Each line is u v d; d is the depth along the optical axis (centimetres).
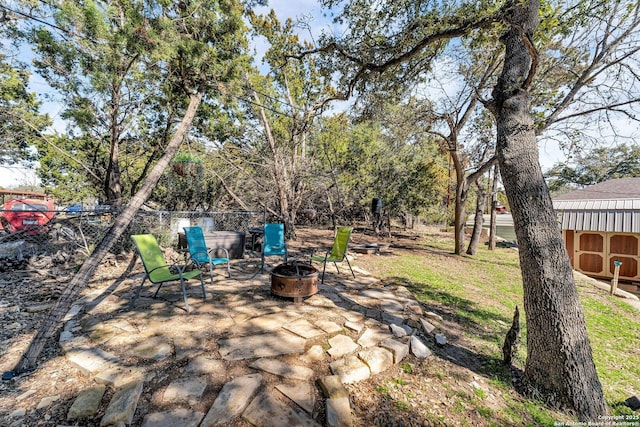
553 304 241
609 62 610
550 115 661
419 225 1800
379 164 1276
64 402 193
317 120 1185
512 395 246
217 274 532
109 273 538
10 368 236
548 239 248
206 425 173
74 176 1046
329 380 217
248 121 1120
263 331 298
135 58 498
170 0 414
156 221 760
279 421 180
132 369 225
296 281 383
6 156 805
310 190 1328
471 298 502
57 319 249
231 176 1214
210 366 232
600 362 333
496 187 1141
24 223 872
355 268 652
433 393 231
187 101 758
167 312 342
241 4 523
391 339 292
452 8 378
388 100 582
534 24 281
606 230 949
